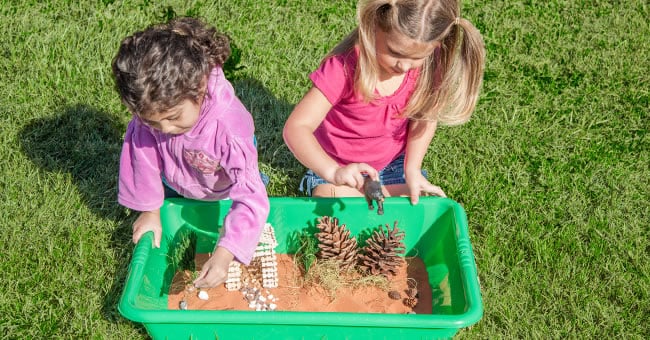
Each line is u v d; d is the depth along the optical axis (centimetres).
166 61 191
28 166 306
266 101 353
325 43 392
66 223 283
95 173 310
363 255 269
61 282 261
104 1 399
